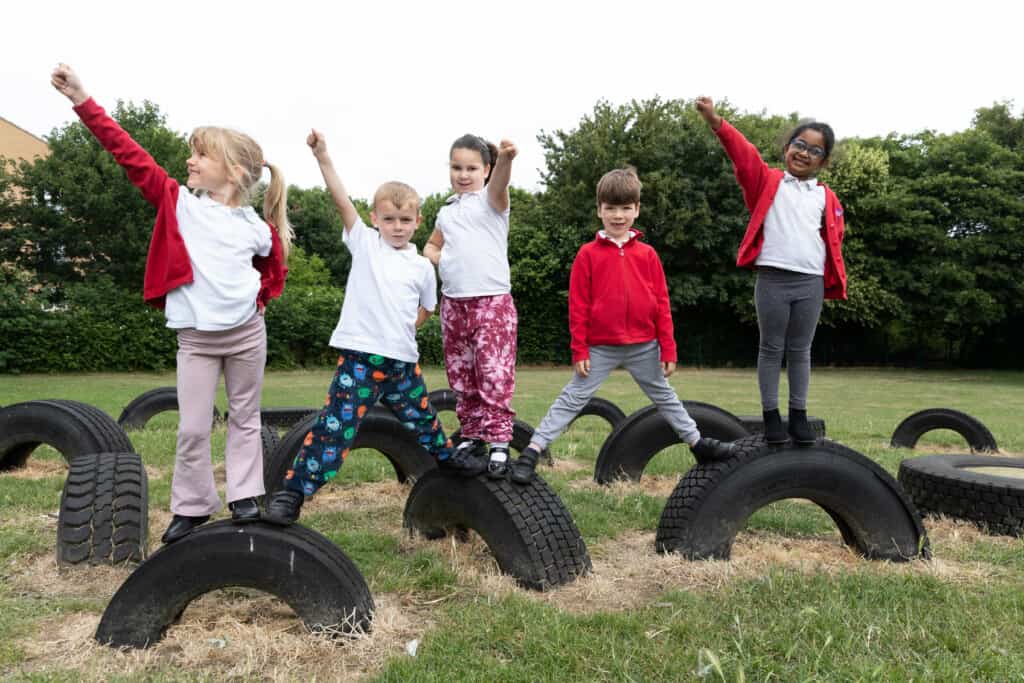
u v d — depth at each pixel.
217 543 2.69
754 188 3.83
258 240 3.01
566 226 27.45
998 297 28.09
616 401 12.66
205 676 2.42
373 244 3.24
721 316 28.91
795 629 2.82
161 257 2.83
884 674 2.41
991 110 32.00
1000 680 2.42
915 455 7.39
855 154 28.31
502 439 3.65
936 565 3.65
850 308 26.88
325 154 3.23
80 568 3.41
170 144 27.66
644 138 26.78
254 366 2.96
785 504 5.16
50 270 24.95
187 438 2.83
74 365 20.17
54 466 6.07
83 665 2.51
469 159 3.86
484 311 3.71
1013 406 13.27
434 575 3.41
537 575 3.33
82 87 2.78
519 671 2.44
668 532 3.85
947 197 28.64
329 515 4.72
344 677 2.45
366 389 3.05
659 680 2.41
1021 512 4.39
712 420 5.85
